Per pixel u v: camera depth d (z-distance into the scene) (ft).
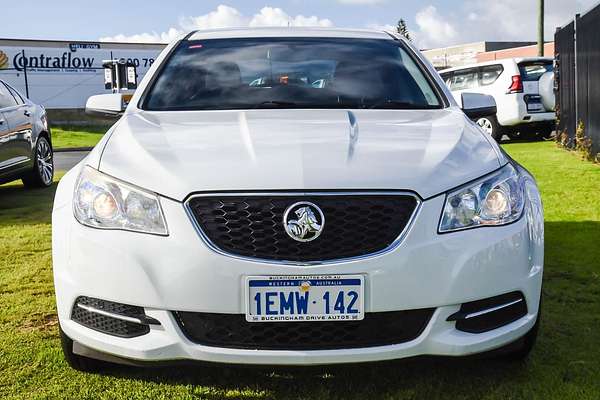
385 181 7.11
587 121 29.68
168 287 7.00
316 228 6.93
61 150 54.19
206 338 7.14
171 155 7.64
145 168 7.45
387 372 8.59
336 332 7.07
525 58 40.96
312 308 6.95
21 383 8.32
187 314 7.11
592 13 28.45
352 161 7.35
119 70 64.08
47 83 84.23
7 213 20.38
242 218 6.99
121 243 7.16
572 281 12.23
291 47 11.79
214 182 7.08
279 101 10.33
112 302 7.30
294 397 7.95
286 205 6.97
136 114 9.88
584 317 10.42
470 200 7.36
